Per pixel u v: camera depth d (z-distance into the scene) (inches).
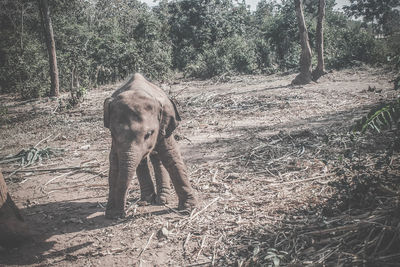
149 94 198.5
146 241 199.9
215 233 201.2
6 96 989.8
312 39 1164.5
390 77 766.5
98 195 271.6
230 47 1150.3
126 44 1091.9
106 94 831.1
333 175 260.5
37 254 193.3
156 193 255.6
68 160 362.0
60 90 934.4
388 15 1472.7
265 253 172.6
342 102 537.3
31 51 997.8
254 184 264.2
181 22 1386.6
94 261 185.2
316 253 167.5
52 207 254.7
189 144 389.4
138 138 185.0
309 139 358.6
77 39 1147.3
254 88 781.9
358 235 171.0
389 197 194.4
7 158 370.9
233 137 404.2
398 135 225.0
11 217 203.6
